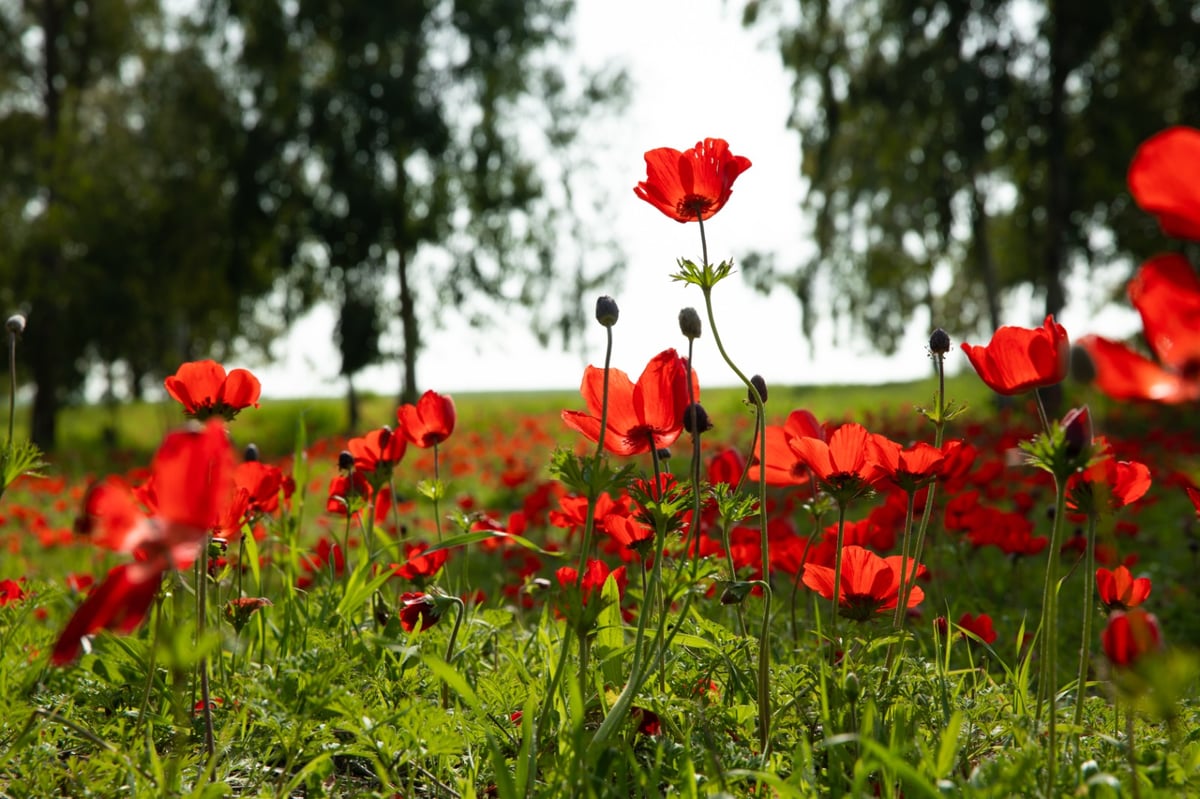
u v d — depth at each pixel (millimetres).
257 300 25953
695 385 1962
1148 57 18094
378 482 3080
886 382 28281
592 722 2090
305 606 2977
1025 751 1698
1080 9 16734
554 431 20109
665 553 2316
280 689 2297
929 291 21328
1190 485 1810
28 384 27891
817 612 2420
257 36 23609
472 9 24094
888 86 17719
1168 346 1135
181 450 1196
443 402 2951
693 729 2092
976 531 4402
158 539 1201
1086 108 18000
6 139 23547
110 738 2213
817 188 19219
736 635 2701
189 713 2355
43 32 24750
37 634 3141
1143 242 19172
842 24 18672
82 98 24781
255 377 2424
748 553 2934
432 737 2000
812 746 2018
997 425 13711
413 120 23297
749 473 2182
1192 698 2262
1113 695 1954
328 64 25266
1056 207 17594
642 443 2004
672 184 1975
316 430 22766
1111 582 2055
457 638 2777
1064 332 1896
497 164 25266
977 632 3074
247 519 2604
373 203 23422
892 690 2109
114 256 23266
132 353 25625
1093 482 1753
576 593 1846
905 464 2096
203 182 24328
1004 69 17547
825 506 2625
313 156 24328
